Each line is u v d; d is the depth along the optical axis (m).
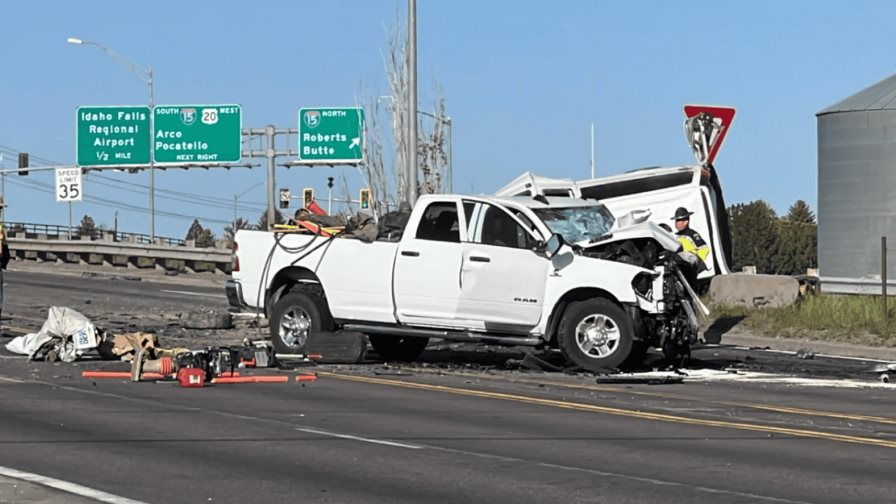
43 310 37.66
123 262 85.12
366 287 25.55
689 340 25.47
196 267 75.81
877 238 35.62
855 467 14.27
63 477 13.19
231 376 22.27
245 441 15.59
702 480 13.39
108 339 24.95
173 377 21.88
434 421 17.59
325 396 20.19
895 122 35.22
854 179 36.00
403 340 27.03
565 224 25.83
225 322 33.09
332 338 25.47
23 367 23.50
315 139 68.25
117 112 70.50
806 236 106.50
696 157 32.56
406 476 13.47
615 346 24.27
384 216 26.95
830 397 21.25
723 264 35.34
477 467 14.03
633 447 15.55
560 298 24.50
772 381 23.61
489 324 24.84
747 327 31.83
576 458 14.70
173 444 15.31
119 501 12.05
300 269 26.31
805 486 13.09
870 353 28.69
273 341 26.31
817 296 34.34
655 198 35.28
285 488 12.78
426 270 25.11
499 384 22.38
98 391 20.30
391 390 21.16
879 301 32.97
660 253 24.98
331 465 14.06
